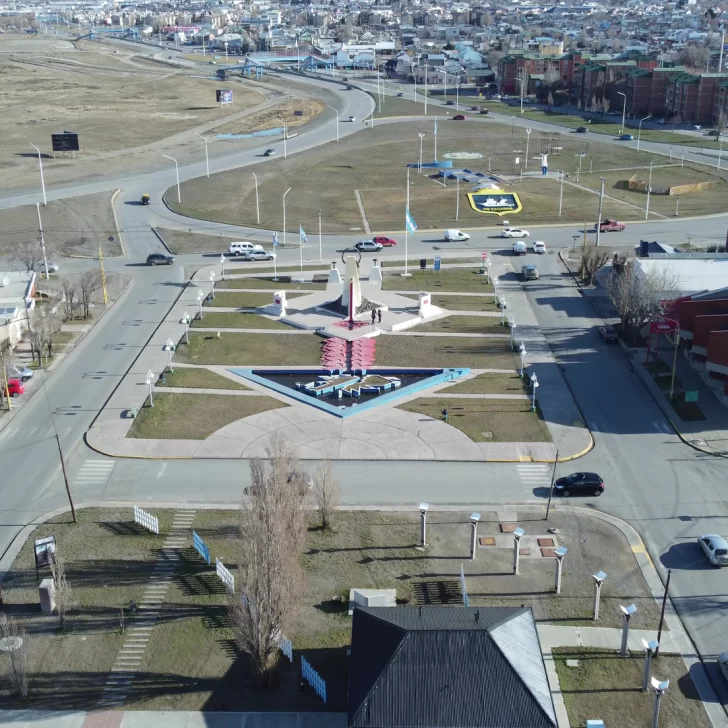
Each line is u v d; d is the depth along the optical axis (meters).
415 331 130.25
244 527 66.12
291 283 153.00
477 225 194.25
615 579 73.25
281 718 58.97
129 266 164.62
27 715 59.41
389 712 52.56
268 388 110.31
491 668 54.25
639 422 101.88
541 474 90.12
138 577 73.31
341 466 91.25
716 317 110.62
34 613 69.31
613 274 143.88
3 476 89.81
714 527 80.94
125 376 113.75
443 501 84.94
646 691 61.25
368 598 67.12
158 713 59.41
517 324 133.88
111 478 89.19
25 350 122.69
